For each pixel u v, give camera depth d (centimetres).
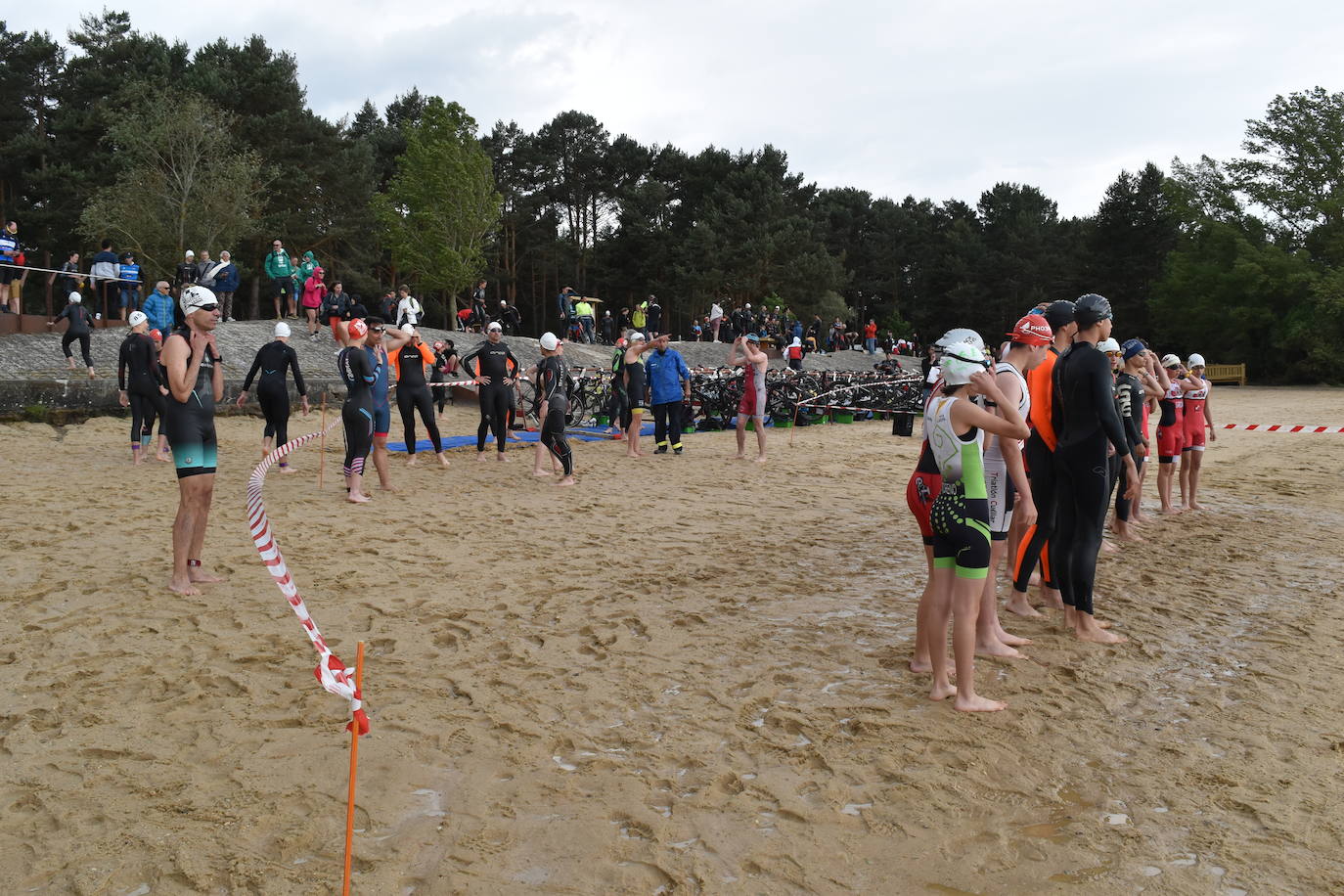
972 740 397
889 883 295
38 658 473
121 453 1226
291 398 1769
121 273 2020
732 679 468
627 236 5981
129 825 320
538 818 332
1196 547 789
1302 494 1100
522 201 6150
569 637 527
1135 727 414
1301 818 335
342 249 5212
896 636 539
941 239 7988
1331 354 4331
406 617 556
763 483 1134
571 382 1850
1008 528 512
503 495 1003
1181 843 319
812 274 5900
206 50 4872
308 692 438
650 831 323
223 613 550
